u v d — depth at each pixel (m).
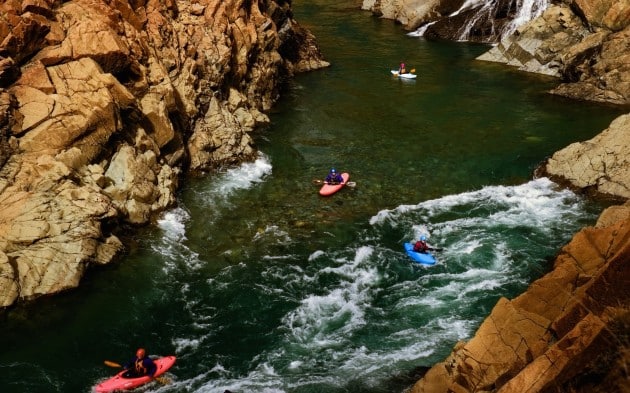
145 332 12.32
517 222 16.97
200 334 12.39
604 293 7.70
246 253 15.28
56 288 12.80
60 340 11.80
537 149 22.45
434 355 11.55
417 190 19.16
